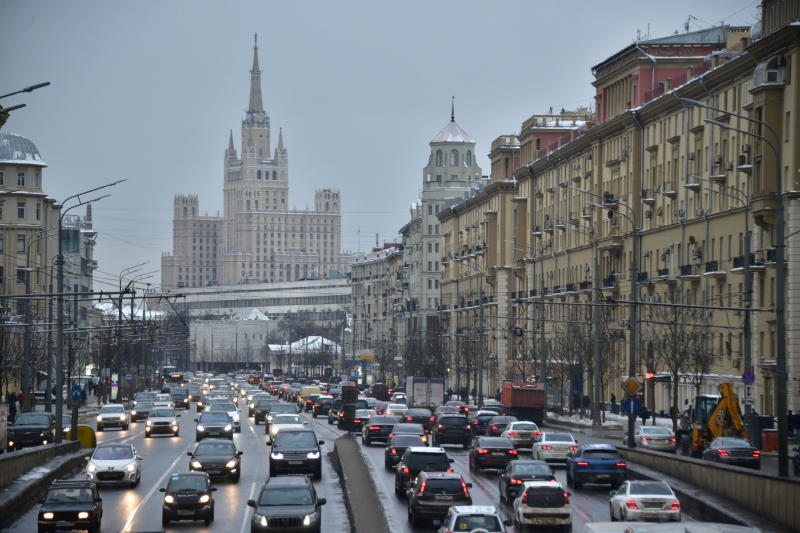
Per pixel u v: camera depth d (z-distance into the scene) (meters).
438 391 181.00
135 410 168.38
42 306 179.75
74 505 58.56
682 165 143.50
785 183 114.25
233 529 60.28
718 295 130.75
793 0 115.38
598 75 179.88
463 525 47.19
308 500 56.19
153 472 89.56
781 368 60.53
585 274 179.62
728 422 92.19
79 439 105.88
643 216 156.75
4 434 97.12
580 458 75.12
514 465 66.50
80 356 192.88
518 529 56.88
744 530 33.78
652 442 96.38
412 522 59.97
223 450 83.56
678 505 56.78
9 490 66.81
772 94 115.44
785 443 59.53
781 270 61.84
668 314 137.00
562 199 195.00
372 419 116.88
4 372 141.88
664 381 131.12
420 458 71.44
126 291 85.19
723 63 132.88
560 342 162.00
